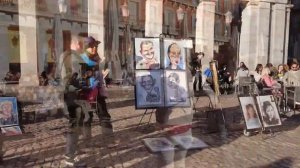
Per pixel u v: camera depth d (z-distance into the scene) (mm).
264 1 4805
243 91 5434
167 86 4078
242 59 4816
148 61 4145
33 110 4227
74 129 3510
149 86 4082
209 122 4652
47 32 5836
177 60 4086
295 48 18422
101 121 3736
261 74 6227
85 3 5164
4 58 5840
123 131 3822
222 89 4883
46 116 4051
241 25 4594
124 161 3342
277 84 7105
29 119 4074
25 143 3537
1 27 6070
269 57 7355
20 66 5680
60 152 3359
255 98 5613
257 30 4871
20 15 6219
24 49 5902
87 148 3447
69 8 5379
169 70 4094
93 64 3756
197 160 3750
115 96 4090
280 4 7938
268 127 5582
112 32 4578
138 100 4105
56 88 4449
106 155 3412
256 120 5504
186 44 4082
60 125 3637
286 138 5426
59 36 5480
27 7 6172
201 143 4191
